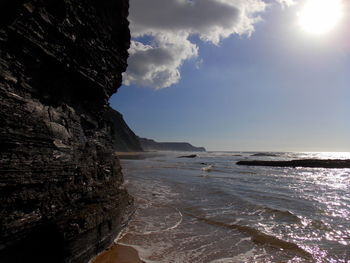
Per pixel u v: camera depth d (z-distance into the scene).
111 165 10.30
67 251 5.71
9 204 5.11
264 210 13.74
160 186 21.36
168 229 10.26
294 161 51.19
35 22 5.93
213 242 9.08
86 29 7.80
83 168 7.82
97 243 7.14
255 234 9.91
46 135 6.18
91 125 9.01
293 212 13.48
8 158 5.09
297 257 7.98
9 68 5.41
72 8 7.01
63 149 6.79
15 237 5.17
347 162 48.09
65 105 7.40
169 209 13.48
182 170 38.88
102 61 8.94
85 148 8.24
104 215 7.47
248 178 29.95
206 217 12.19
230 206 14.58
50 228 5.80
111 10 9.38
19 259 5.30
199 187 21.67
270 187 22.84
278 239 9.35
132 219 11.18
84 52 7.77
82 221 6.29
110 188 9.26
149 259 7.52
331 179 29.91
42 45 6.19
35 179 5.70
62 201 6.50
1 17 5.24
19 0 5.44
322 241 9.30
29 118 5.74
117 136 118.62
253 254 8.16
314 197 18.11
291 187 23.05
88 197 7.63
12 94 5.38
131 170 35.97
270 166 50.16
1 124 5.00
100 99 9.42
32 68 6.09
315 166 48.44
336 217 12.58
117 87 11.08
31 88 6.01
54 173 6.32
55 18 6.47
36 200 5.71
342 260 7.79
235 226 10.87
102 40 8.81
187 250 8.33
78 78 7.86
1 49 5.27
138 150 135.38
